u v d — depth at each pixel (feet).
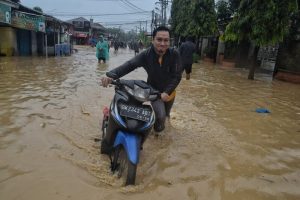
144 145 15.26
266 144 16.88
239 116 22.71
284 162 14.53
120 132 11.23
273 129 19.89
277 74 51.70
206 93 32.22
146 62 14.16
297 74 46.88
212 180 12.10
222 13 80.38
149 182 11.51
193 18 84.33
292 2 40.16
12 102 21.62
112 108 11.55
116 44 128.26
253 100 29.84
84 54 94.48
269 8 40.37
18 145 14.01
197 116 21.72
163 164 13.25
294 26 49.42
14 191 10.32
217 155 14.69
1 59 57.36
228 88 37.04
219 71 60.90
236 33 45.19
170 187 11.28
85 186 10.87
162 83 14.79
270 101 29.99
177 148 15.17
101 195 10.37
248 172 13.10
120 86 11.98
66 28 102.47
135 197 10.40
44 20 70.69
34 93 25.18
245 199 10.92
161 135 16.85
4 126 16.39
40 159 12.75
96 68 49.32
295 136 18.72
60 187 10.72
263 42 42.60
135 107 11.25
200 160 13.96
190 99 28.14
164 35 13.03
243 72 61.41
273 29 41.45
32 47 74.90
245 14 43.47
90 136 15.66
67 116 18.90
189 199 10.61
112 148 12.43
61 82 31.83
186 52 28.09
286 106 27.99
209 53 91.97
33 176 11.35
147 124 11.18
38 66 47.65
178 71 14.26
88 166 12.34
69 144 14.47
